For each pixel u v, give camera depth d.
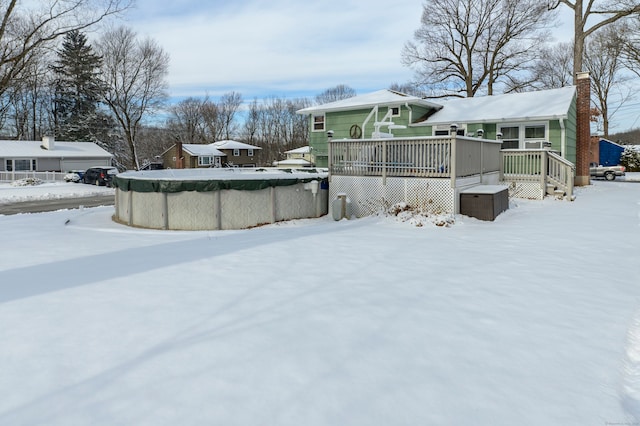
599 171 30.58
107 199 21.84
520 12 30.89
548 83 45.19
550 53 41.66
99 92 47.41
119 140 54.69
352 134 21.67
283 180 10.12
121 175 11.88
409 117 19.83
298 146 74.12
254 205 9.74
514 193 13.56
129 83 43.22
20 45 19.89
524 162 13.45
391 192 10.24
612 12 21.61
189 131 72.31
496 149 13.08
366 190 10.62
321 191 11.05
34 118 51.06
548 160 13.45
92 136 50.41
